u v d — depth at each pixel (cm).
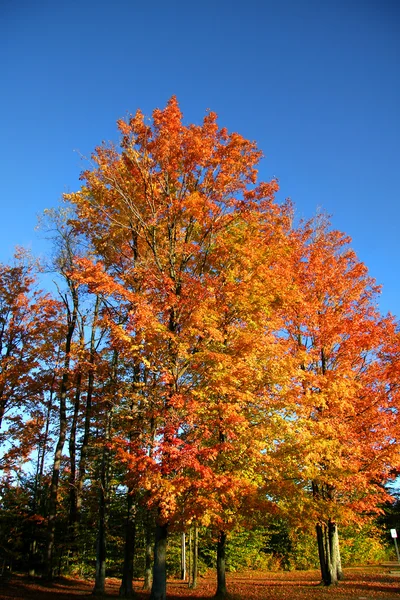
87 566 2169
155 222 1160
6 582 1570
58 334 1969
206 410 939
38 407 1914
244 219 1193
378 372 1338
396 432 1219
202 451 877
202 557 2856
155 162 1204
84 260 1056
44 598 1241
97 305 1778
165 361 1006
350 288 1486
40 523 2008
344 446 1151
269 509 1033
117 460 991
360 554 3253
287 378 1047
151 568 2142
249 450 990
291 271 1312
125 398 1234
